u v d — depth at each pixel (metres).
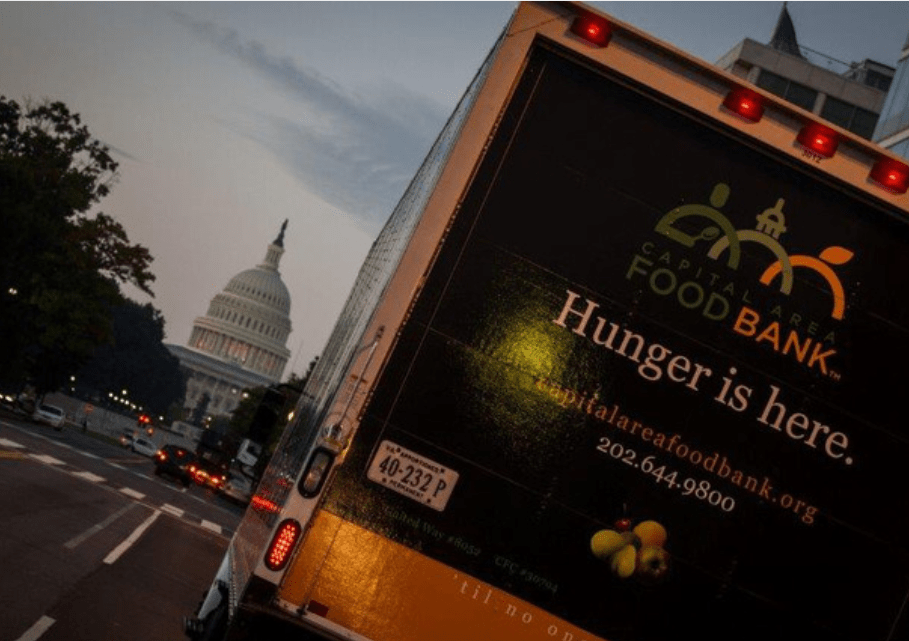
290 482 6.27
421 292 6.01
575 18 6.15
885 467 6.23
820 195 6.29
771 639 6.05
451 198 6.05
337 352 8.36
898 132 48.50
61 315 73.25
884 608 6.15
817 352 6.23
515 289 6.05
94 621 11.91
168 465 58.22
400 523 5.89
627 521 6.00
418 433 5.93
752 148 6.26
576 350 6.06
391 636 5.83
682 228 6.18
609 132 6.18
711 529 6.06
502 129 6.12
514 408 5.99
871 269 6.30
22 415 73.44
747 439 6.13
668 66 6.18
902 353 6.29
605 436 6.04
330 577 5.82
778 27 71.00
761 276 6.22
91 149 75.00
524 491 5.96
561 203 6.12
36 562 14.52
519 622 5.89
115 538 20.47
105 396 175.38
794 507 6.14
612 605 5.95
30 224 70.25
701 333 6.14
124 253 73.50
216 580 9.09
